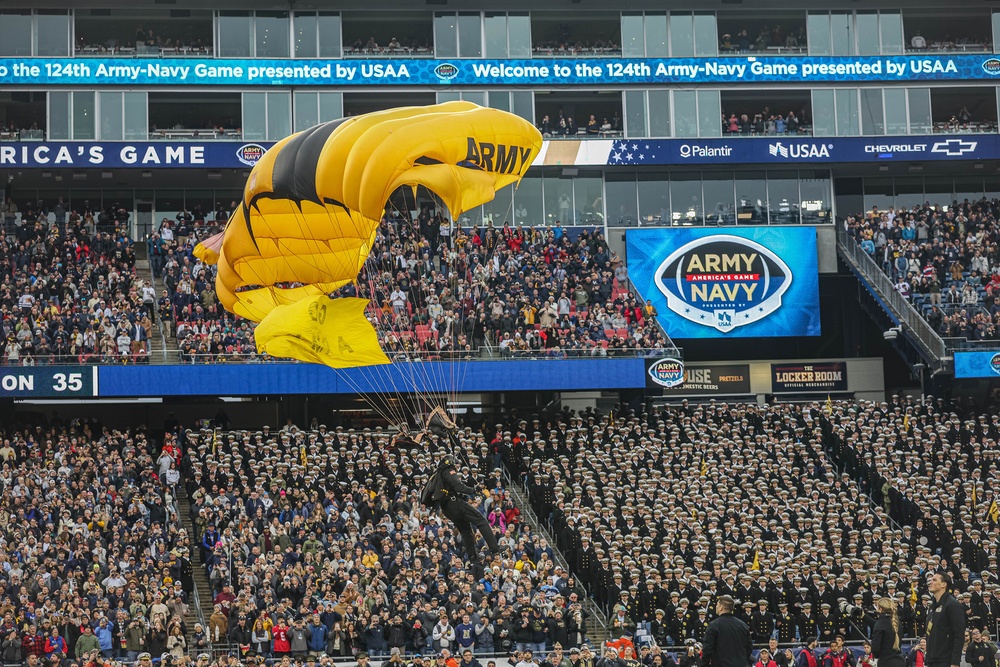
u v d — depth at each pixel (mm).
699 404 69688
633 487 55875
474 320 66438
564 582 49562
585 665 43438
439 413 33094
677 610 47594
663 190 80000
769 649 45312
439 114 33469
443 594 47781
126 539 50000
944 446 61531
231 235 36531
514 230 74438
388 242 70875
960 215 78438
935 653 26016
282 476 54812
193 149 74938
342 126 33719
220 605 47469
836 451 62219
